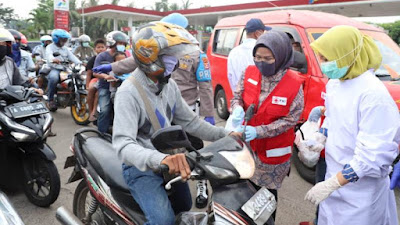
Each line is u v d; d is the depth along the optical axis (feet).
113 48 15.85
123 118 6.30
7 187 12.19
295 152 13.91
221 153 5.88
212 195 5.97
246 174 5.64
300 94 8.22
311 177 13.33
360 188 6.97
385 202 7.21
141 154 5.86
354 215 7.09
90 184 8.04
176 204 7.74
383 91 6.44
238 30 21.07
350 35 6.55
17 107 10.90
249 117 7.20
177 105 7.52
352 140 6.89
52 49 22.76
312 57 13.92
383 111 6.28
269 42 7.65
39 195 11.43
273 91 8.11
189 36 6.49
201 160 5.67
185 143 5.51
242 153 5.95
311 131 8.34
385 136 6.27
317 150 7.95
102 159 8.05
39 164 11.28
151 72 6.31
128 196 7.27
